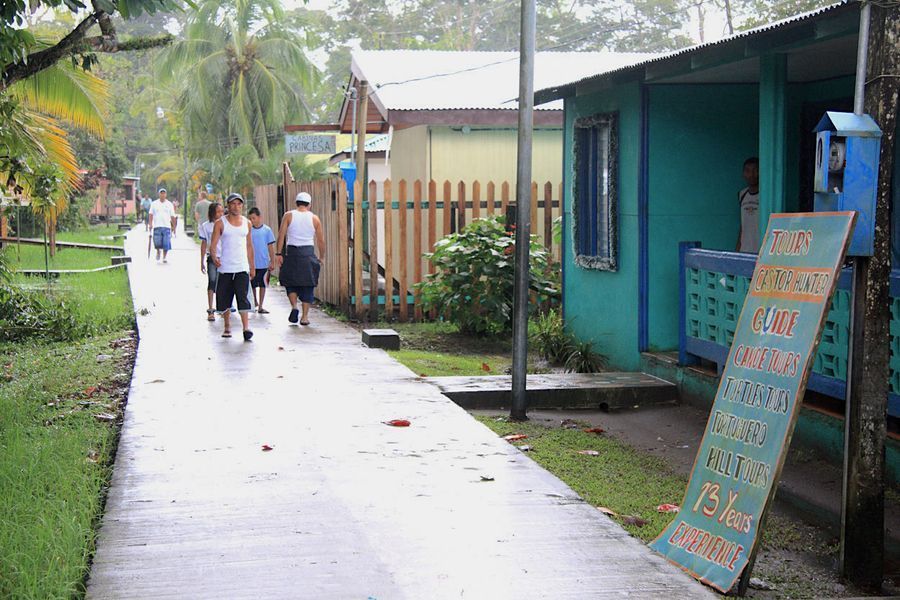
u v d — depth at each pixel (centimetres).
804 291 535
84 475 635
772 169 864
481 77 1897
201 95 4350
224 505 602
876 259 521
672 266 1065
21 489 588
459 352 1343
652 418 925
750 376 557
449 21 5444
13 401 876
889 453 679
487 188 1572
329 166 3114
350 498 616
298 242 1450
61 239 3906
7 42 898
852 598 495
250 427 805
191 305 1714
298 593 467
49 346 1316
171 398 920
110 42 959
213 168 4556
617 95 1105
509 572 495
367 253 1747
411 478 659
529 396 950
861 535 528
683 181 1062
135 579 483
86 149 4662
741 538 511
